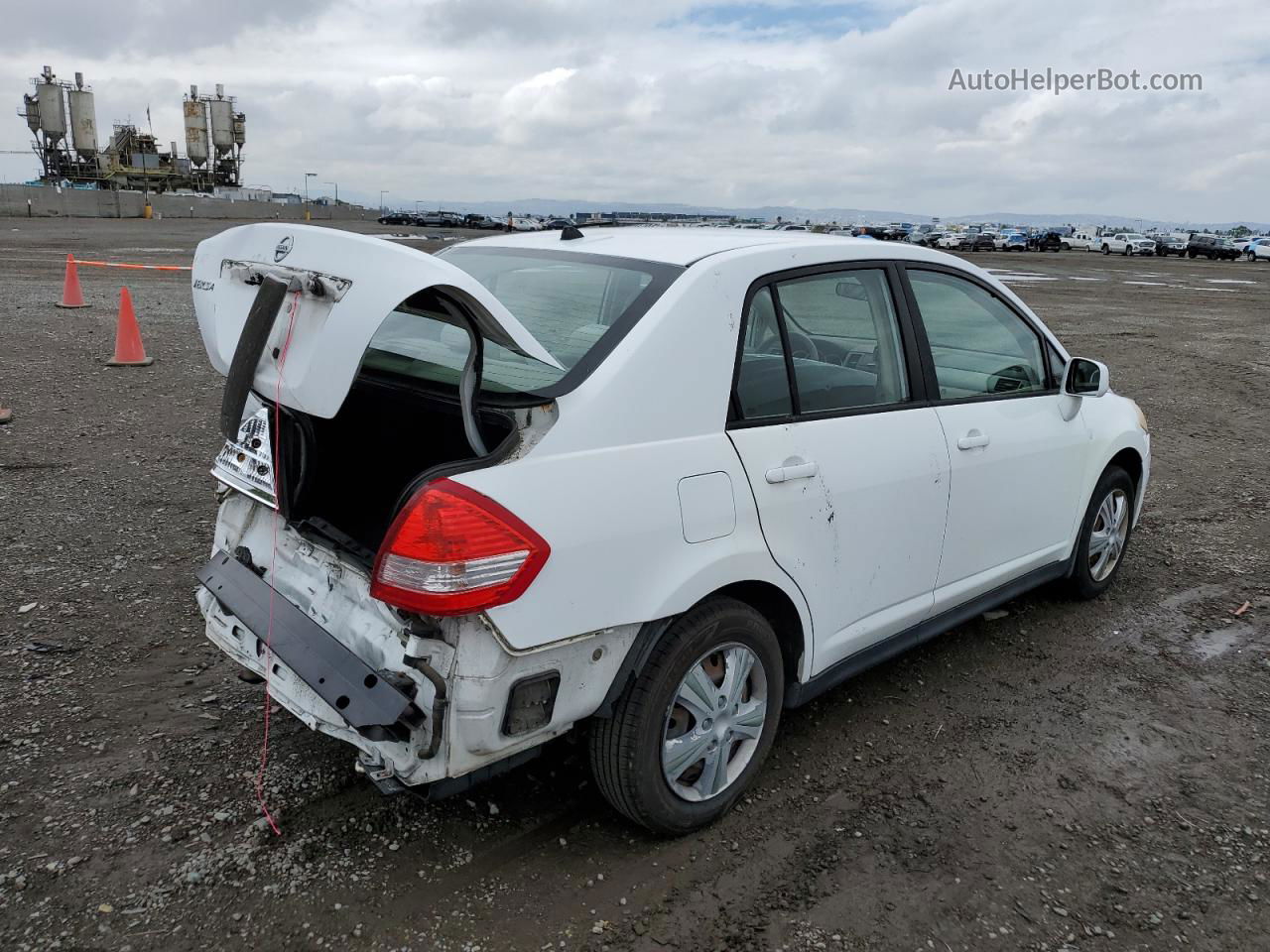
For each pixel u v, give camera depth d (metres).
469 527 2.25
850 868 2.79
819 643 3.16
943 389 3.67
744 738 3.00
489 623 2.28
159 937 2.39
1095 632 4.54
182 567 4.75
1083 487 4.46
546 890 2.63
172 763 3.13
